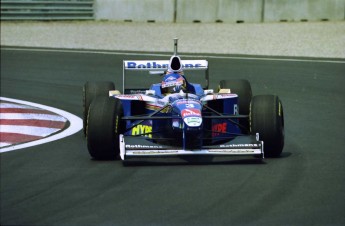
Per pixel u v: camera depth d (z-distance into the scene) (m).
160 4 93.56
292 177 24.89
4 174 26.33
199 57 62.34
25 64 60.81
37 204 22.31
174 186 23.92
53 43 75.94
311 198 22.28
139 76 53.22
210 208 21.39
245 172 25.64
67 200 22.66
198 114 26.45
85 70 56.75
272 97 28.05
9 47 72.94
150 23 92.69
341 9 84.69
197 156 28.50
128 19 95.81
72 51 69.06
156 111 28.39
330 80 49.25
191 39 76.00
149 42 74.94
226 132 28.34
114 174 25.80
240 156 28.38
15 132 34.31
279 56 62.00
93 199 22.67
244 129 30.11
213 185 23.94
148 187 23.88
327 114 38.12
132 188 23.83
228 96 29.66
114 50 69.50
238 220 20.23
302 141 31.55
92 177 25.45
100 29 87.38
